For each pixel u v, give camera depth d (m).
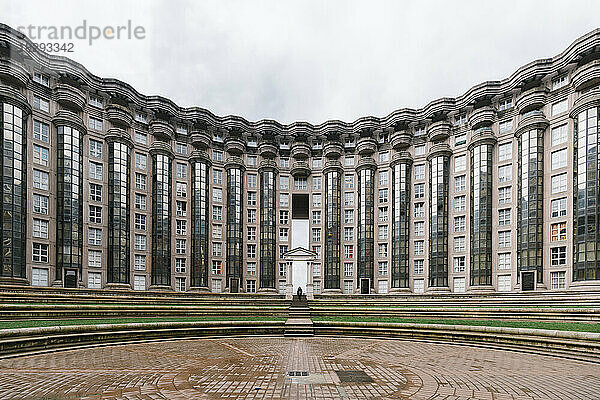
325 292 60.94
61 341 16.67
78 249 47.56
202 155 59.47
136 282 52.97
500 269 50.16
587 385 11.07
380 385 11.06
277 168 64.25
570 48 45.59
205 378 11.80
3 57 43.81
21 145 43.69
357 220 61.66
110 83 53.34
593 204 41.84
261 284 61.00
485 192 51.59
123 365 13.56
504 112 52.28
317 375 12.28
